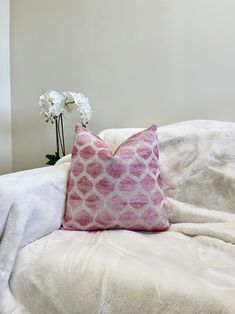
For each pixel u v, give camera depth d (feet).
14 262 3.04
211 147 4.30
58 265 2.84
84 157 3.99
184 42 5.36
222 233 3.54
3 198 3.04
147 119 5.73
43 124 6.59
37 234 3.43
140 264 2.73
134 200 3.80
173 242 3.49
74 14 6.14
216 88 5.22
